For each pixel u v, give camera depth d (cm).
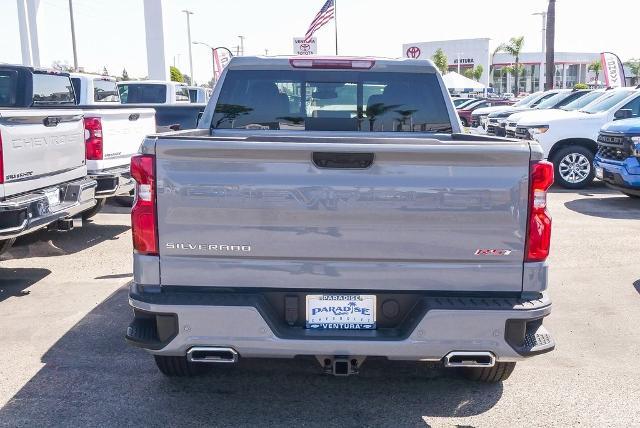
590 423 379
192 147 321
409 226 327
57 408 390
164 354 344
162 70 2816
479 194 325
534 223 329
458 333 330
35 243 836
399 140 349
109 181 833
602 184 1399
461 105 3431
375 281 334
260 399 405
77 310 571
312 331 337
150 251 333
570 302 604
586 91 1725
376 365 459
